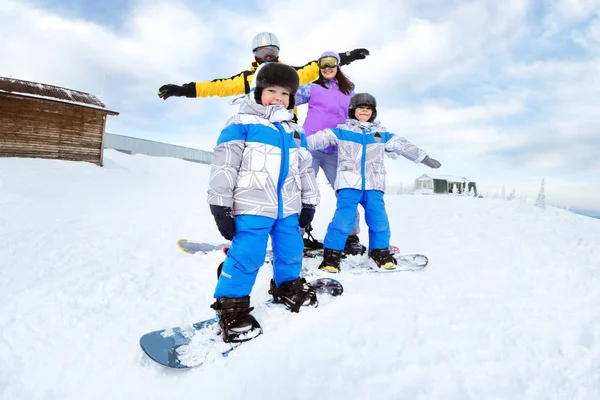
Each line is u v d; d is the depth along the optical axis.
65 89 15.14
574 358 1.71
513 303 2.27
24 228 4.12
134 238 3.95
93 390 1.47
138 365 1.64
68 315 2.07
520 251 3.36
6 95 12.89
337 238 2.96
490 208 5.84
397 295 2.36
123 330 1.95
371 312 2.10
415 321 2.00
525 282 2.63
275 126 2.12
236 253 1.95
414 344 1.78
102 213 5.57
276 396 1.44
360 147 3.06
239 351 1.73
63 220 4.76
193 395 1.45
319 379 1.53
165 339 1.78
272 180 2.04
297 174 2.21
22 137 13.48
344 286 2.53
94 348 1.76
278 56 3.41
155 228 4.56
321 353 1.70
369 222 3.10
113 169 15.36
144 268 2.97
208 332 1.88
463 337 1.85
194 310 2.24
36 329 1.90
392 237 4.18
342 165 3.06
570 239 3.77
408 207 6.43
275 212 2.03
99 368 1.61
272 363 1.63
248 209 1.98
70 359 1.67
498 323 2.00
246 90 3.27
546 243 3.62
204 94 3.30
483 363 1.65
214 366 1.62
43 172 11.20
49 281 2.55
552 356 1.72
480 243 3.68
